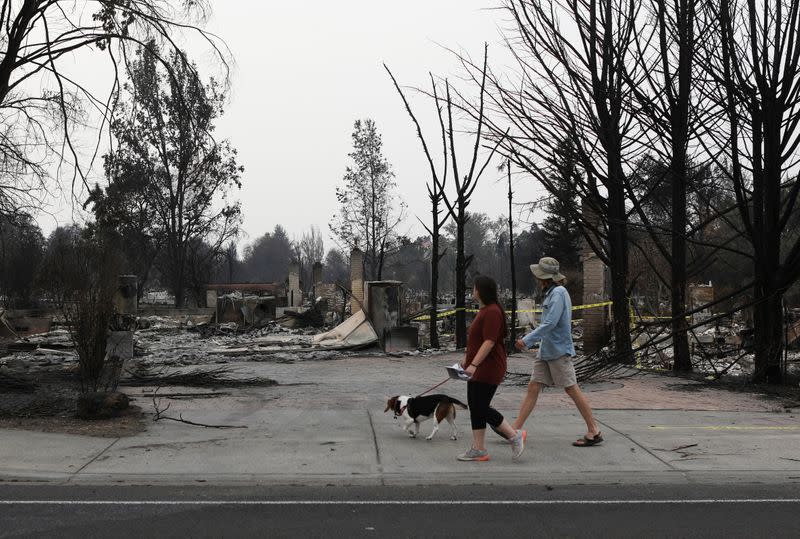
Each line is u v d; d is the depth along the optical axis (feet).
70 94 46.91
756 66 42.32
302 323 103.86
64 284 37.04
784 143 43.45
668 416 31.89
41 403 31.09
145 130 129.59
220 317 116.06
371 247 181.47
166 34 47.03
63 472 22.16
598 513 18.80
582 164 48.21
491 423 24.00
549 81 47.70
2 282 110.22
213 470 22.57
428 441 26.55
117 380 36.60
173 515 18.34
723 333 73.00
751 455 24.85
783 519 18.34
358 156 183.52
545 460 24.02
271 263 549.95
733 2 43.14
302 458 24.00
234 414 31.48
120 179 52.37
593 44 47.26
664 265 96.48
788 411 33.47
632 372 49.39
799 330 62.69
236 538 16.66
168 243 168.04
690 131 45.75
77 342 36.73
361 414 31.73
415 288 262.47
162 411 31.60
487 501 19.85
